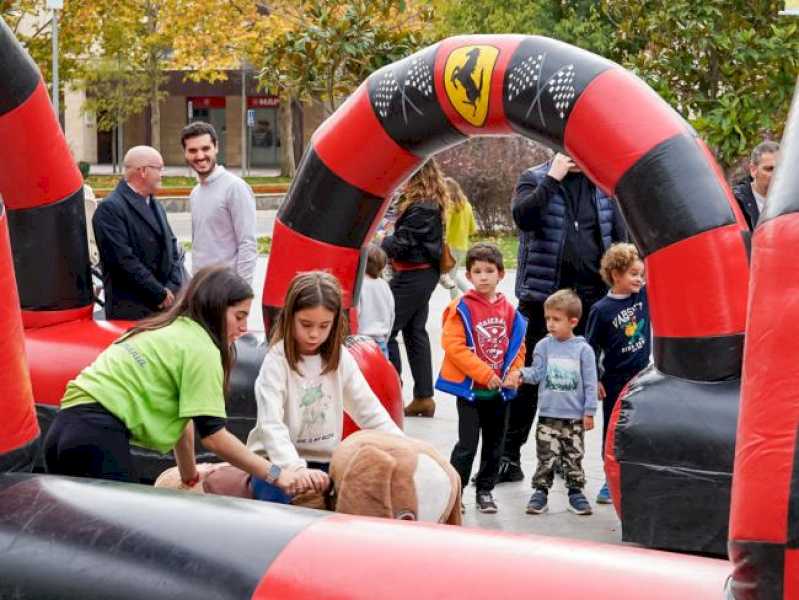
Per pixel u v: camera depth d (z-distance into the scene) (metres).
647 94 5.45
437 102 5.93
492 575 3.45
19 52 6.50
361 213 6.46
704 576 3.36
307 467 4.82
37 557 3.94
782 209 3.05
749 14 12.64
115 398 4.80
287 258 6.60
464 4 24.80
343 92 13.69
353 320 6.75
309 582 3.58
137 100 38.84
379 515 4.39
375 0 13.80
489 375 6.54
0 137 6.59
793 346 2.93
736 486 3.03
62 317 7.06
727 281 5.19
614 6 13.38
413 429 8.73
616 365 6.95
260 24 30.72
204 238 7.61
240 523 3.85
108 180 38.03
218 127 53.31
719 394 5.27
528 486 7.42
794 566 2.89
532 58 5.61
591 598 3.31
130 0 34.22
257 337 6.82
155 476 6.74
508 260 19.16
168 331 4.81
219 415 4.72
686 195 5.24
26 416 4.45
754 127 12.09
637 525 5.42
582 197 7.30
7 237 4.36
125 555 3.85
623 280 6.86
